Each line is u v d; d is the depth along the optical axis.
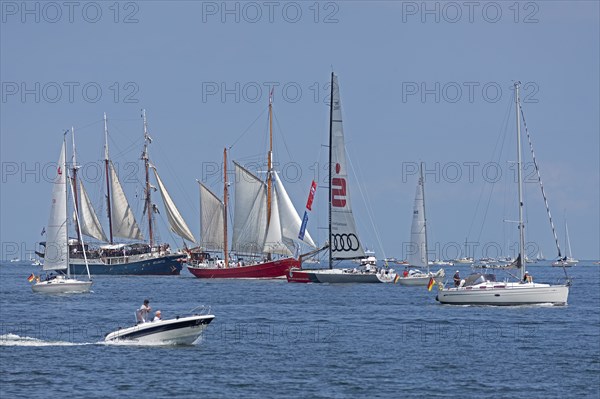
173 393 198.38
